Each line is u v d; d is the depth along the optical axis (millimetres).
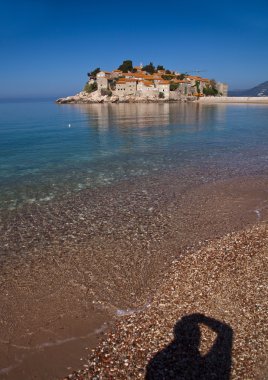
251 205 17594
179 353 7453
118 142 40281
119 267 11805
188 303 9281
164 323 8555
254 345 7484
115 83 164000
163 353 7512
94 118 78625
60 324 9031
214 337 7832
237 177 23078
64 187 21359
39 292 10453
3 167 27078
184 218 16031
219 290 9727
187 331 8125
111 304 9781
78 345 8234
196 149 34625
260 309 8625
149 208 17406
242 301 9055
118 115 86438
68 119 78500
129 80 158750
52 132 52062
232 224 15242
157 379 6836
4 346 8305
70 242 13719
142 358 7461
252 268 10820
